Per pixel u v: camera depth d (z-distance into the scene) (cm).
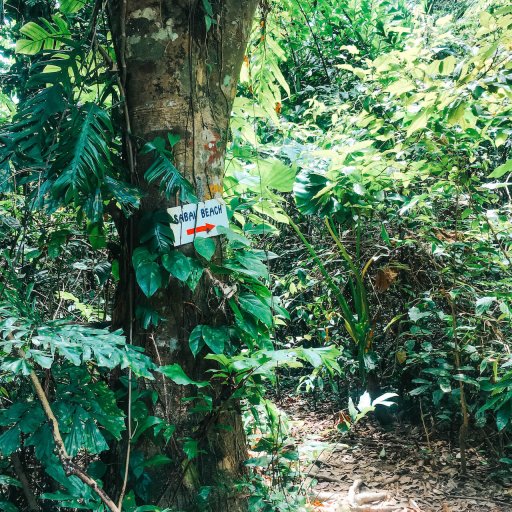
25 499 214
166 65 210
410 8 597
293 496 240
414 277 345
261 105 324
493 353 308
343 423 259
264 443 236
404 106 280
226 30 221
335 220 380
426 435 388
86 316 271
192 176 213
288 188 252
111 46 251
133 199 191
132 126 214
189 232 211
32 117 197
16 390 216
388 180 327
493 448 348
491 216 303
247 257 225
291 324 450
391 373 407
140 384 207
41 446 169
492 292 312
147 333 210
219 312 216
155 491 203
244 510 211
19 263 257
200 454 208
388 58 293
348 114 407
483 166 329
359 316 346
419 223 336
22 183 190
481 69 234
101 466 207
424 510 298
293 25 544
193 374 212
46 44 244
